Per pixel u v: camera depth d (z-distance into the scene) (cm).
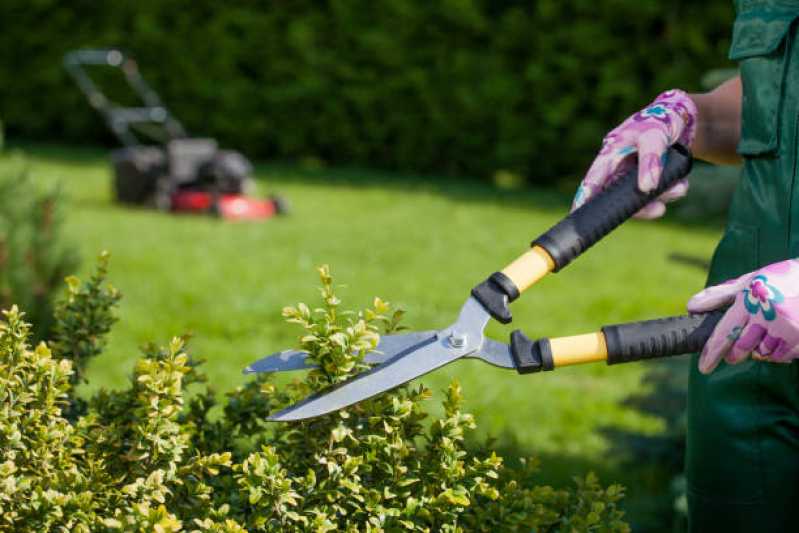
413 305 746
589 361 206
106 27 1577
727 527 229
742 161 249
